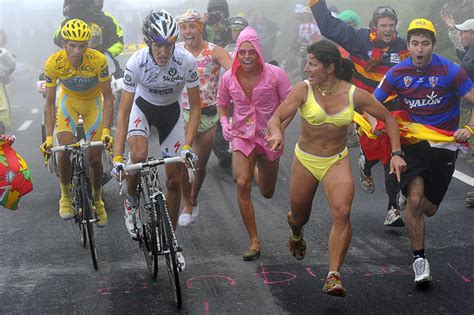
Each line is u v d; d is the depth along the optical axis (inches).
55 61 282.7
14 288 240.2
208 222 312.7
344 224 217.9
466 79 237.0
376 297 223.6
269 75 264.8
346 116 221.8
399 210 291.7
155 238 229.3
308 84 223.8
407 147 242.7
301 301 222.1
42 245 287.1
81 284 242.1
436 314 209.8
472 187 350.0
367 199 341.1
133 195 249.8
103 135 281.0
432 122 242.4
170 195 259.6
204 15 436.1
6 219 327.3
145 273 250.7
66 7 430.9
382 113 225.8
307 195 233.5
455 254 259.0
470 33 353.4
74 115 301.6
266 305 219.8
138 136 257.0
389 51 302.4
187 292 231.9
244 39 261.0
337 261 214.2
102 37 440.1
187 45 319.9
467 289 227.3
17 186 243.9
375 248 270.2
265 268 252.2
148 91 255.1
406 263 253.1
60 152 288.8
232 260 262.1
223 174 403.5
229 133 270.8
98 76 291.0
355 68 306.3
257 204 339.9
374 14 301.7
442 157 240.5
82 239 280.8
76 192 277.3
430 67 237.9
